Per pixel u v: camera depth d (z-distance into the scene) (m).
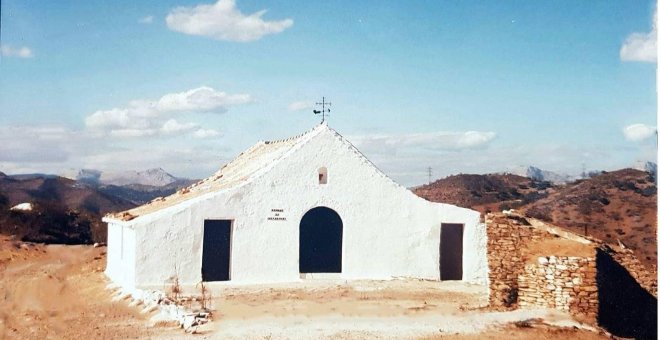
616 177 70.62
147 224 27.39
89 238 59.06
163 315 22.20
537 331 20.20
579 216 61.12
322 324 20.83
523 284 22.94
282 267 29.17
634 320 22.61
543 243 23.58
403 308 23.36
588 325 21.06
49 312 24.38
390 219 30.77
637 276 23.22
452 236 33.81
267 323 20.83
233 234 28.64
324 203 30.02
